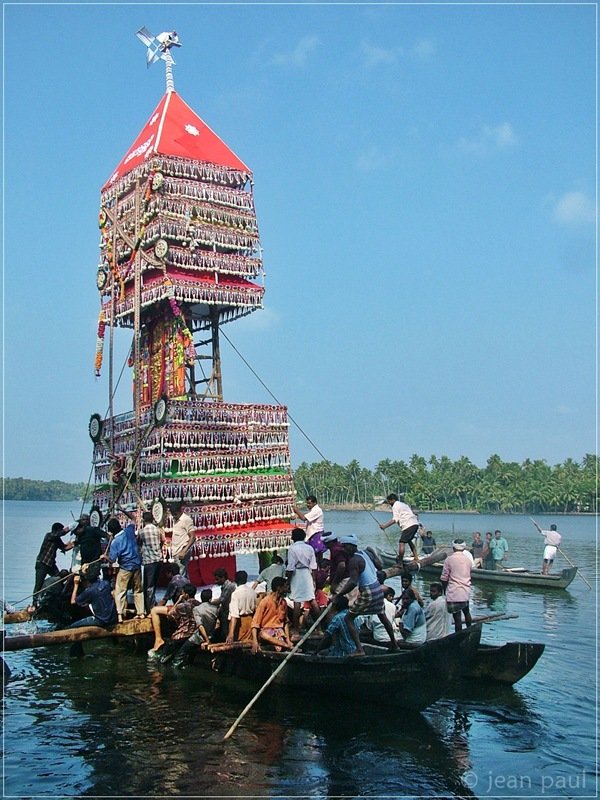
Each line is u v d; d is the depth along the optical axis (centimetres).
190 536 2034
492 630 2188
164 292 2312
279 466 2466
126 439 2412
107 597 1798
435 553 2066
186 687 1625
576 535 7575
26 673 1755
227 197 2506
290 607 1755
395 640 1566
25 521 10631
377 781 1127
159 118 2591
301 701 1506
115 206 2617
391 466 14762
